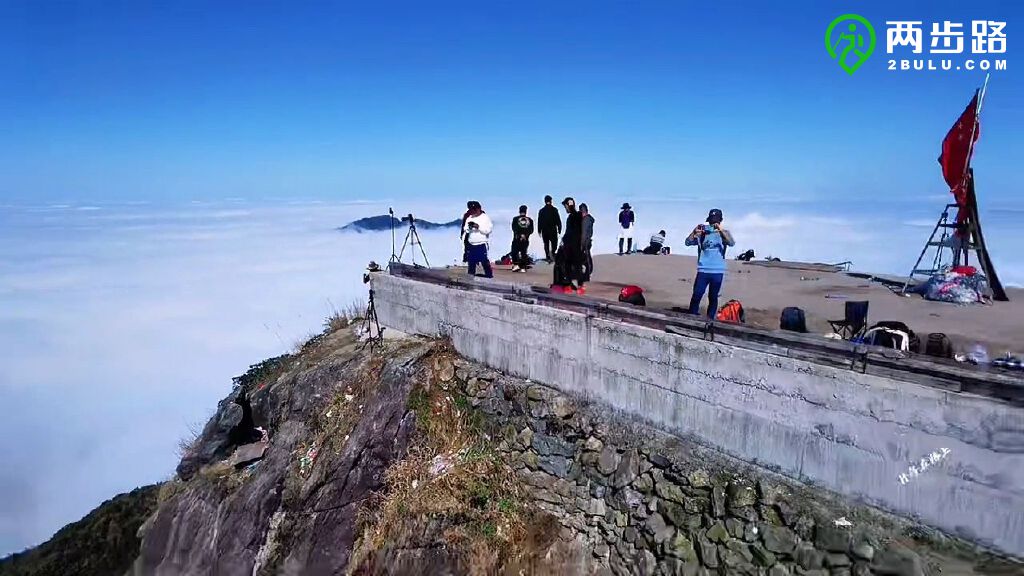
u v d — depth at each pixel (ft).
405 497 28.17
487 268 40.68
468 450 29.07
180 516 37.96
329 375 37.99
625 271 50.57
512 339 29.73
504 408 29.12
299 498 32.48
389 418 31.55
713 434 22.12
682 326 23.40
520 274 48.88
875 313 33.27
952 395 16.85
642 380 24.23
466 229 40.34
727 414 21.62
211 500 36.88
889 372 18.53
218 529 35.42
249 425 42.98
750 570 19.76
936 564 16.97
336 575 28.96
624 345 24.73
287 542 31.73
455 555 25.21
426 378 32.04
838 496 19.11
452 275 35.68
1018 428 15.80
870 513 18.39
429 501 27.22
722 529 20.66
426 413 31.07
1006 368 19.74
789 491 19.93
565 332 27.09
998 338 27.71
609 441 24.97
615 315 25.88
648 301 37.86
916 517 17.61
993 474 16.24
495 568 24.71
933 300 36.83
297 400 39.27
